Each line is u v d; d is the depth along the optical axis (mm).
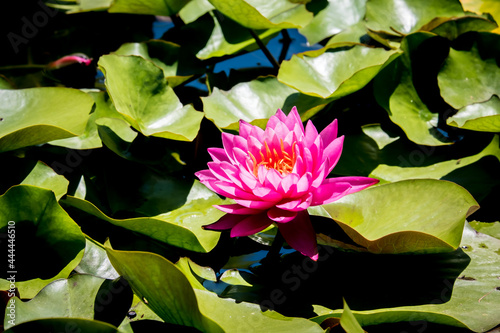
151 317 1087
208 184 1107
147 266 1046
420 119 1250
